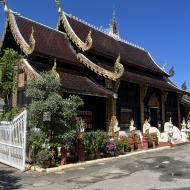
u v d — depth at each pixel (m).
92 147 15.09
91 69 21.39
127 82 23.52
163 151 19.23
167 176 11.11
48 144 12.95
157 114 27.52
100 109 21.41
